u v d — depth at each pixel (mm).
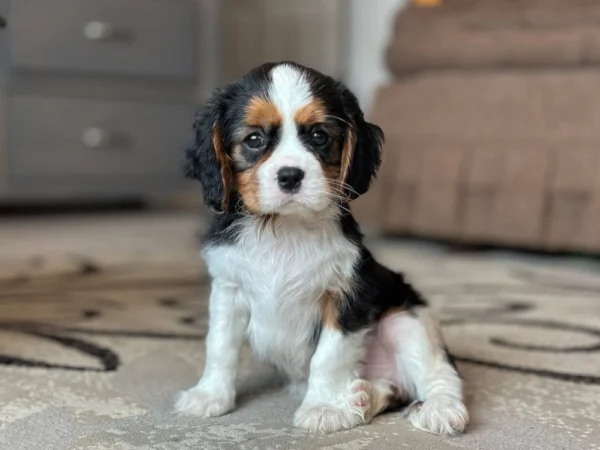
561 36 1070
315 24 1704
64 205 1603
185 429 451
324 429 452
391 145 1222
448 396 476
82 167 1383
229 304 496
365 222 1266
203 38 1468
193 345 633
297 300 483
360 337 488
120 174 1423
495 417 476
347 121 487
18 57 1262
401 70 1262
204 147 492
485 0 1199
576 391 527
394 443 432
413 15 1257
